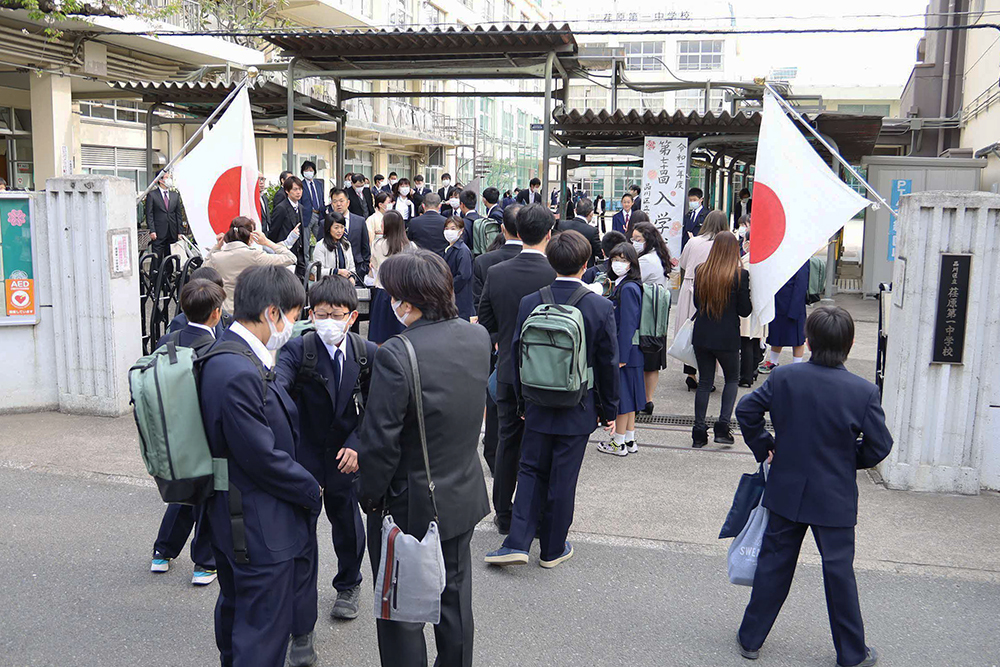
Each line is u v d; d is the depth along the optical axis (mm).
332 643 3627
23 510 4973
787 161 6133
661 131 13000
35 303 6832
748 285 6152
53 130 15867
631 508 5215
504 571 4363
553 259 4312
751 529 3629
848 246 32031
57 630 3672
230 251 6227
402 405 2797
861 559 4535
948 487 5512
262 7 21406
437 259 2988
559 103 14172
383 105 27672
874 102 49688
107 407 6840
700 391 6426
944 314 5359
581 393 4141
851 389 3344
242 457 2775
